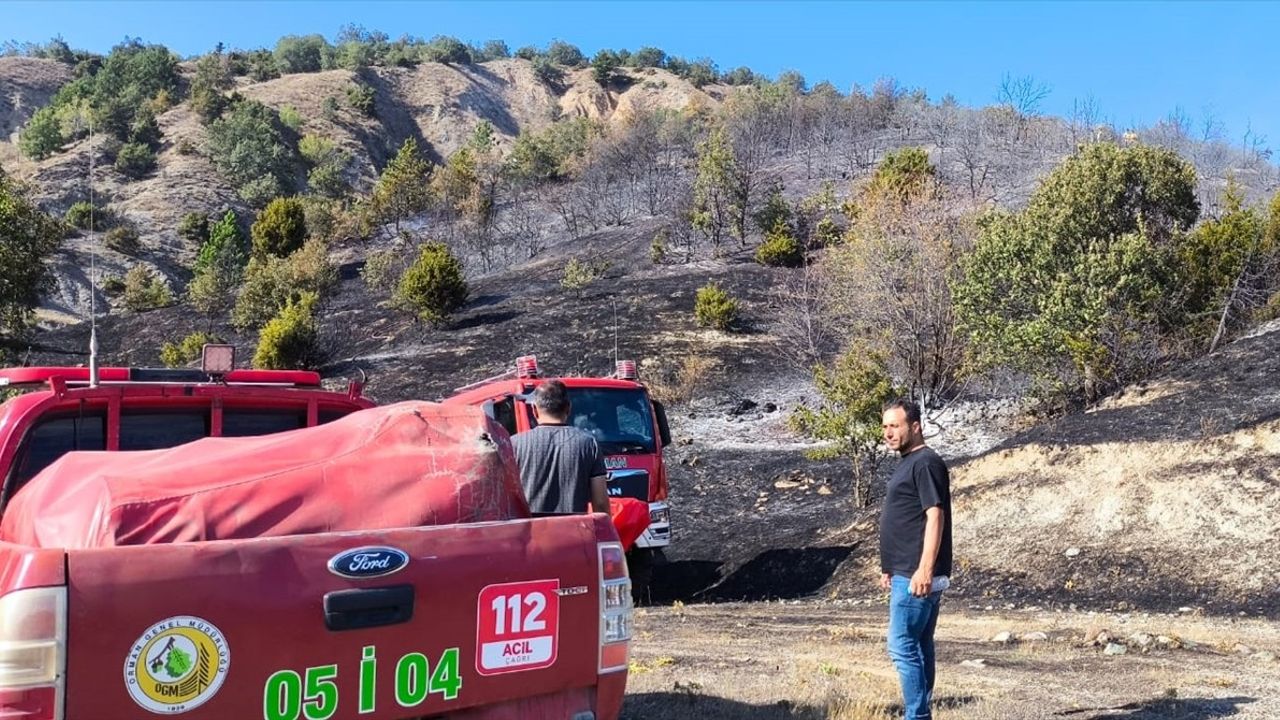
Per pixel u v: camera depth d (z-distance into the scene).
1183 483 13.64
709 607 13.36
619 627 4.20
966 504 15.27
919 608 5.58
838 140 62.59
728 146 48.72
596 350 31.31
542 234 57.59
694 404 27.28
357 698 3.61
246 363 34.50
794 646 9.38
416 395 29.05
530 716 3.99
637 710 6.65
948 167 50.09
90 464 4.09
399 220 63.22
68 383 6.18
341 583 3.59
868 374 18.06
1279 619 10.81
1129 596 12.23
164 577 3.33
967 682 7.71
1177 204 21.05
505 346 32.50
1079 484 14.53
